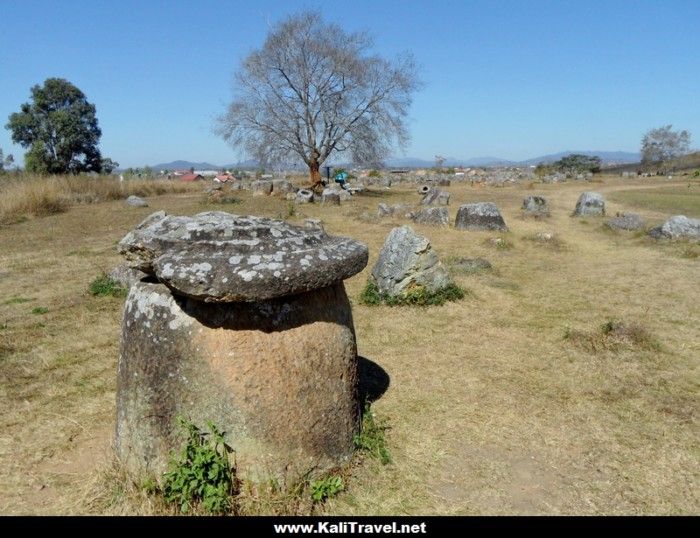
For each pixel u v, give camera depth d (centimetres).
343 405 327
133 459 306
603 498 312
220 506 278
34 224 1460
